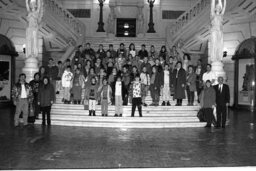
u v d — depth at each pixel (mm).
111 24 24312
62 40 20312
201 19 17766
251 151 7730
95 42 22000
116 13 25250
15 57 19547
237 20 19312
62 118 12281
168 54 17938
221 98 11883
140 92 12062
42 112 11742
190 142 8797
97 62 14328
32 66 13344
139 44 21797
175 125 11781
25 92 11305
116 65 14695
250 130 11133
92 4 25141
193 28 18797
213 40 13547
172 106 12969
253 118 14688
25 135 9500
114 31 24953
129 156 7066
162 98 13781
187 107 13078
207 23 17172
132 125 11516
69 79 13609
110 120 11953
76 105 13039
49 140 8758
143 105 12883
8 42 19000
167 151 7617
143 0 24891
